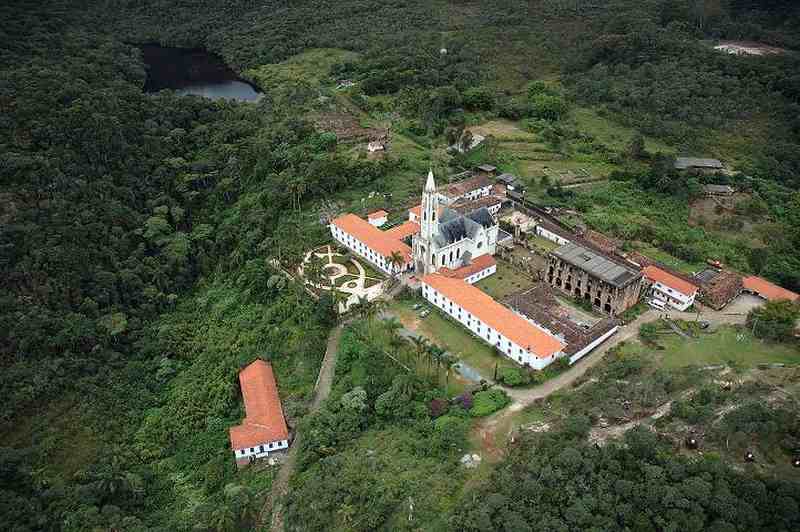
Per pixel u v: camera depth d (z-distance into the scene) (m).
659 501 88.06
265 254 181.75
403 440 116.56
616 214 190.88
